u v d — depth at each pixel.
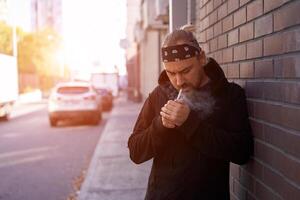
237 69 2.76
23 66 52.72
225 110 2.25
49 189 7.07
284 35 1.98
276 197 2.09
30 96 44.16
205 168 2.20
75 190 6.98
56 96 16.75
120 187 6.51
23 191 6.96
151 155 2.26
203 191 2.20
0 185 7.36
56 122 16.89
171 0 6.43
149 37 24.61
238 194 2.80
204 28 3.86
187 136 2.11
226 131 2.24
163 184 2.23
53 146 11.63
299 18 1.81
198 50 2.16
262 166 2.29
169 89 2.34
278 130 2.06
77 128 16.16
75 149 11.09
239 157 2.26
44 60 55.72
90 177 7.20
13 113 24.08
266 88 2.22
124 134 12.85
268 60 2.19
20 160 9.61
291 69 1.90
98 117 17.41
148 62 25.42
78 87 17.19
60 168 8.70
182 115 2.07
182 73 2.17
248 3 2.51
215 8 3.38
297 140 1.84
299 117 1.82
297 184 1.84
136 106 26.48
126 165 8.12
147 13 16.00
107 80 38.66
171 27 6.42
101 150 9.93
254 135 2.41
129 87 34.56
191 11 5.67
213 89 2.24
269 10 2.16
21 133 14.66
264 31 2.24
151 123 2.35
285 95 1.97
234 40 2.81
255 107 2.39
